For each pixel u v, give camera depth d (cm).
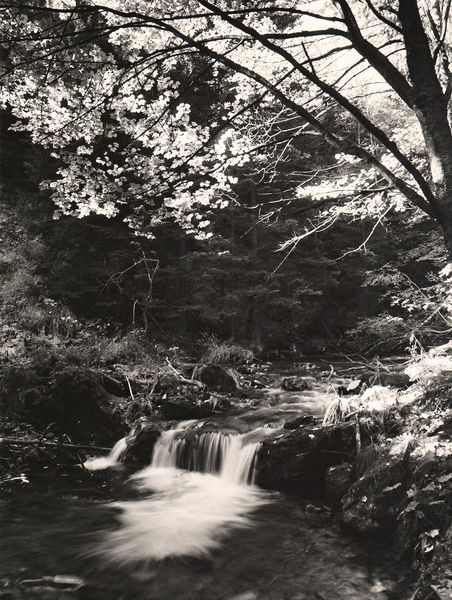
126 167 490
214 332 1906
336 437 660
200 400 977
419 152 791
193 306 1630
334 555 502
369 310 2022
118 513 632
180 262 1700
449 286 840
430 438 541
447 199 254
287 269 1891
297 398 1070
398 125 871
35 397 900
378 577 453
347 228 1814
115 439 909
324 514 600
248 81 663
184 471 792
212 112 980
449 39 449
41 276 1430
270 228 1683
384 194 757
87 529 586
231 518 614
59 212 471
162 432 852
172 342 1584
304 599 432
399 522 491
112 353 1200
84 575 480
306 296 2019
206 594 446
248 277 1784
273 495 679
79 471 784
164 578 474
